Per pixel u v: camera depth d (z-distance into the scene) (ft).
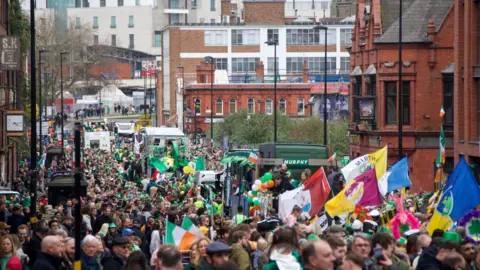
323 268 69.41
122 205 215.72
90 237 98.78
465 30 256.32
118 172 385.50
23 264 105.50
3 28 300.20
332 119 498.69
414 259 95.45
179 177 357.82
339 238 80.59
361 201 131.95
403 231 122.83
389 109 327.47
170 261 76.74
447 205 114.11
